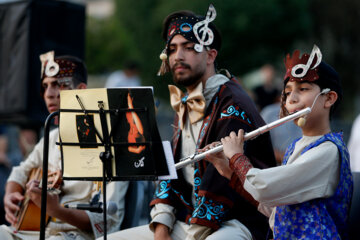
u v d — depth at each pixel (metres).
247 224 8.00
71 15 14.13
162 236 8.26
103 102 7.33
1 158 14.70
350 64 47.84
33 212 9.28
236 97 8.28
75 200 9.15
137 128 7.26
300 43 43.69
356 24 47.16
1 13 13.80
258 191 6.73
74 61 9.99
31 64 13.52
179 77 8.58
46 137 7.59
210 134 8.24
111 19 47.88
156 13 42.06
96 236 8.95
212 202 7.83
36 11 13.59
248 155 8.16
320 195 6.58
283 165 7.20
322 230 6.56
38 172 9.82
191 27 8.52
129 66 26.23
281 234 6.83
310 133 7.02
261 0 38.25
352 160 13.58
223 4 37.97
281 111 7.43
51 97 9.82
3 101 13.67
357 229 7.38
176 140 8.76
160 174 7.27
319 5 46.72
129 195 9.39
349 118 46.53
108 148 7.33
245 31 38.06
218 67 9.13
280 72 39.03
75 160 7.51
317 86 6.90
